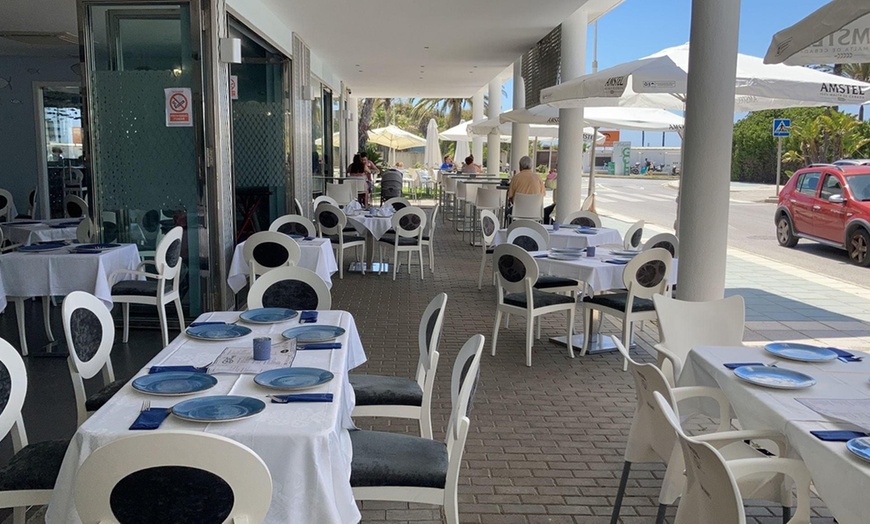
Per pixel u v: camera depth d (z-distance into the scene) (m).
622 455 3.84
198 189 6.40
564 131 10.40
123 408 2.35
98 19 6.20
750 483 2.65
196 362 2.87
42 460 2.54
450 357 5.67
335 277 9.26
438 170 25.08
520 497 3.34
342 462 2.21
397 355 5.70
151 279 6.25
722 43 4.89
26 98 11.72
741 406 2.78
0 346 2.59
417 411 3.37
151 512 1.76
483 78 16.91
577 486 3.46
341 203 12.72
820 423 2.40
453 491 2.52
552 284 6.25
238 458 1.74
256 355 2.87
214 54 6.25
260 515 1.80
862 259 10.69
